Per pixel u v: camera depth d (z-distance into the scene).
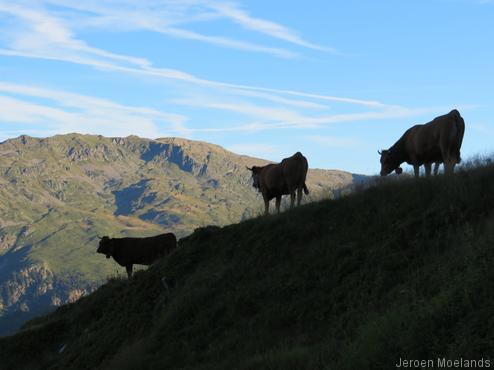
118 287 23.41
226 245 20.28
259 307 15.87
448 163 17.73
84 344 20.81
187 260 20.80
